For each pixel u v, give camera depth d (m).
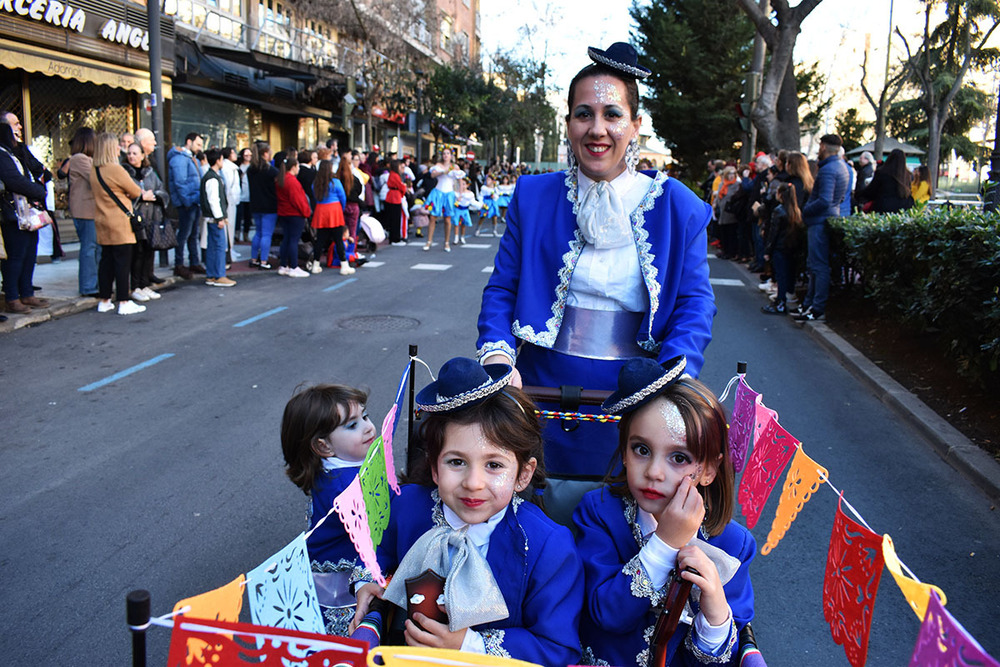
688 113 31.25
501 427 1.89
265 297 10.54
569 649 1.92
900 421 5.96
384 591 2.00
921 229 6.71
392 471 2.14
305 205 12.30
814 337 8.91
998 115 7.36
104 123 14.82
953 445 5.16
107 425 5.50
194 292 10.65
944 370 6.77
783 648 3.16
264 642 1.39
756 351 8.20
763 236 12.20
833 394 6.66
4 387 6.31
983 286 5.48
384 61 26.70
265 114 23.84
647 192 2.66
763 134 15.89
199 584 3.51
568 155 2.79
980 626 3.27
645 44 33.31
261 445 5.18
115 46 13.72
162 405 5.95
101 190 8.71
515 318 2.72
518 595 1.96
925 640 1.25
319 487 2.73
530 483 2.25
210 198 10.89
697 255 2.65
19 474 4.66
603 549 2.06
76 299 9.22
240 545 3.87
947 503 4.49
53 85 13.66
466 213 18.30
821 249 9.27
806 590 3.59
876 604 3.46
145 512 4.20
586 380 2.67
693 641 1.89
